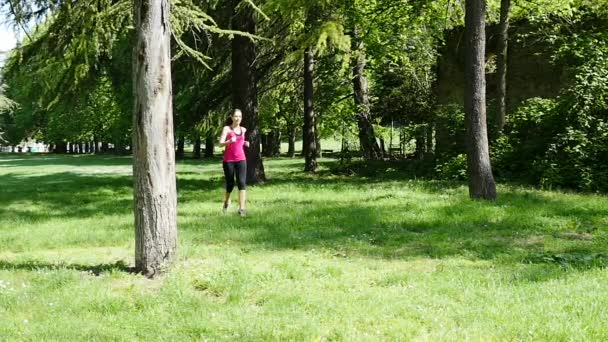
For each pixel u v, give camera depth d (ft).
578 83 48.26
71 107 47.80
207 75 56.65
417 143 68.03
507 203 36.32
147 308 17.01
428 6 62.59
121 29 38.37
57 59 40.55
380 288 18.60
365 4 63.36
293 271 20.35
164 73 20.84
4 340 14.43
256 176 56.03
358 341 13.96
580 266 21.01
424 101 75.20
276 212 35.45
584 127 47.01
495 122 55.72
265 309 16.52
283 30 56.95
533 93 58.85
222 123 65.77
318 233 28.48
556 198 38.42
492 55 62.39
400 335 14.23
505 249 24.44
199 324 15.31
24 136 180.14
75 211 39.93
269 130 125.39
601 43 50.88
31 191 55.72
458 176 53.72
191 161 119.55
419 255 23.90
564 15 56.29
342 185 50.90
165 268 20.72
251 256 23.91
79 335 14.79
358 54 67.10
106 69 47.57
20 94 44.14
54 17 40.40
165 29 20.88
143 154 20.58
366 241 26.71
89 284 19.31
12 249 27.76
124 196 49.37
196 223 31.91
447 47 66.44
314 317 15.72
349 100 77.36
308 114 71.46
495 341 13.76
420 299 17.11
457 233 28.02
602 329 14.08
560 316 15.17
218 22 49.88
